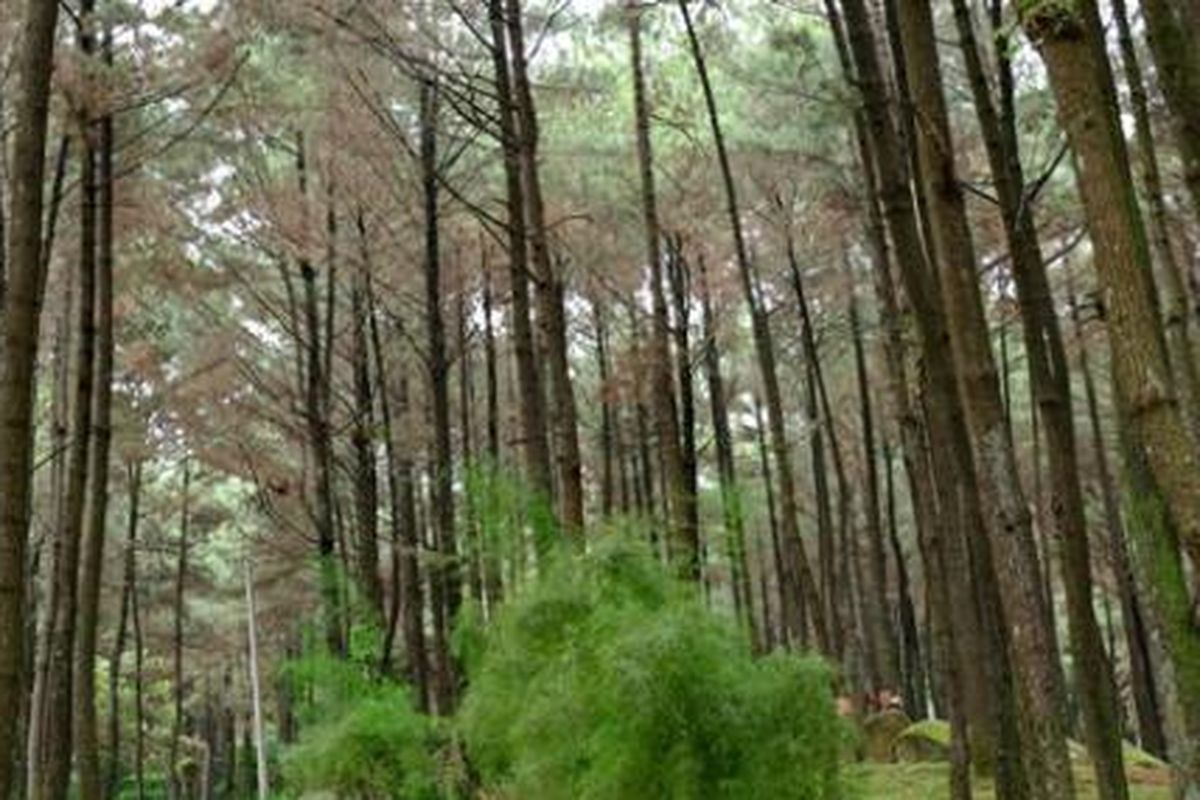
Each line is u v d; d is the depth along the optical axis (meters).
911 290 5.59
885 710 14.59
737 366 23.59
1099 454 18.73
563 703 3.62
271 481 17.52
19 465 5.01
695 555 4.25
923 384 6.61
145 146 12.62
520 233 9.14
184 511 25.00
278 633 27.75
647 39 14.46
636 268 17.86
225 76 11.51
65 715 10.16
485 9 10.71
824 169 15.73
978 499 5.52
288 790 4.96
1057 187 12.92
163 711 38.44
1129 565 18.38
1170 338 6.61
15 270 5.15
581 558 4.01
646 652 3.45
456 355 16.45
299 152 14.80
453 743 4.54
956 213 4.67
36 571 19.31
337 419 18.61
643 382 17.83
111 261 10.90
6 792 4.69
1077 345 16.59
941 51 13.16
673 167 16.56
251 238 15.05
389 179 14.36
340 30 11.09
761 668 3.65
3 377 5.07
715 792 3.45
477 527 4.63
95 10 10.16
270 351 17.05
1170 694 4.40
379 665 5.93
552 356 8.82
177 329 17.45
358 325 15.99
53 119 10.48
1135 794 9.78
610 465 19.95
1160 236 6.84
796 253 17.91
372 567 14.13
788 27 14.04
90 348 10.13
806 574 14.74
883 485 28.05
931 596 7.66
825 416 17.81
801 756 3.54
